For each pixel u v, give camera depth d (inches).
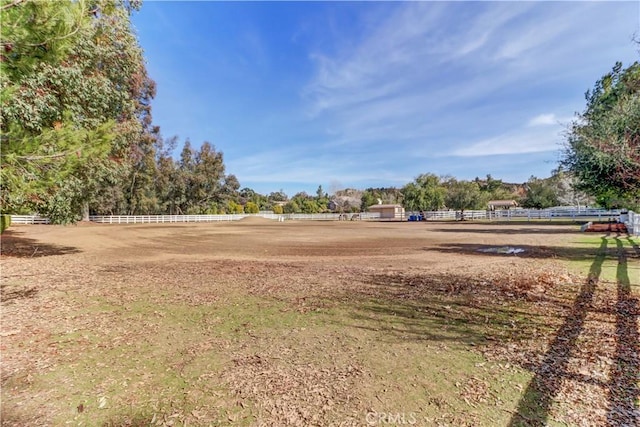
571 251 420.8
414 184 2046.0
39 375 122.1
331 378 116.8
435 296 222.8
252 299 224.4
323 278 286.7
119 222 1497.3
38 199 297.0
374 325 170.7
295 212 2477.9
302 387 111.0
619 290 222.5
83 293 246.4
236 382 115.1
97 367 128.3
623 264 315.6
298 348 143.6
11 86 127.0
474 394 104.5
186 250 515.8
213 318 186.2
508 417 92.1
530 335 152.3
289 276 297.9
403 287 249.0
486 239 618.2
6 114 227.3
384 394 105.8
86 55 317.4
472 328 163.8
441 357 132.1
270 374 120.3
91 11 135.9
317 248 526.6
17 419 95.8
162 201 1898.4
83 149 130.9
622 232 681.6
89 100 340.5
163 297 232.7
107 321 182.9
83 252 496.4
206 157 2058.3
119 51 390.6
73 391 110.8
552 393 103.7
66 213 440.1
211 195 2111.2
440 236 709.9
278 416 95.3
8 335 162.9
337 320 179.5
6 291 254.1
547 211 1412.4
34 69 129.0
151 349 144.8
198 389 111.0
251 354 138.1
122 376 120.8
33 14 110.6
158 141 1721.2
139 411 99.1
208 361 132.1
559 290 229.0
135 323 179.3
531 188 1603.1
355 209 2568.9
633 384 107.2
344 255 438.9
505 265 332.8
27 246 567.5
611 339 143.9
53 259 422.6
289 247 545.3
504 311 188.5
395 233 831.1
